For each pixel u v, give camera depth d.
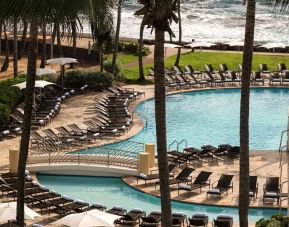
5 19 16.33
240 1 121.50
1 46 65.62
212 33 88.38
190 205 28.94
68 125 39.97
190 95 52.19
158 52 17.11
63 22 16.14
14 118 39.88
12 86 43.75
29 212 22.91
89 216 22.83
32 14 15.98
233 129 43.41
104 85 51.09
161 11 16.69
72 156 34.16
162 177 17.70
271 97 52.12
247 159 20.64
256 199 29.28
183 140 37.81
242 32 89.69
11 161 32.41
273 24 95.25
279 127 43.84
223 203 28.86
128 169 32.91
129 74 57.28
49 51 63.69
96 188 31.95
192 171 31.22
